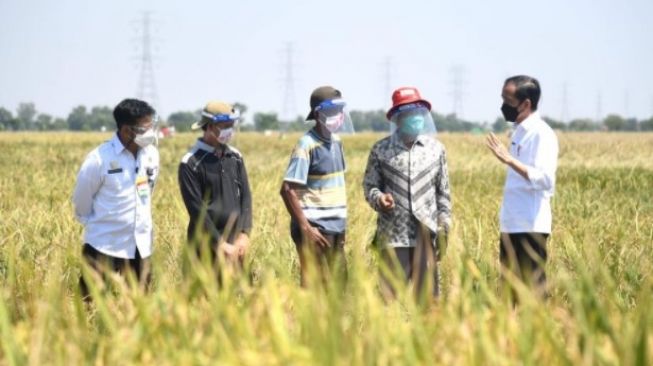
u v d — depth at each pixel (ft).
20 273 40.42
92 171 44.19
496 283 43.88
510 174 46.21
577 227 64.23
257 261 52.39
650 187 106.73
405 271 47.21
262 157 191.42
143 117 43.65
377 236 48.32
